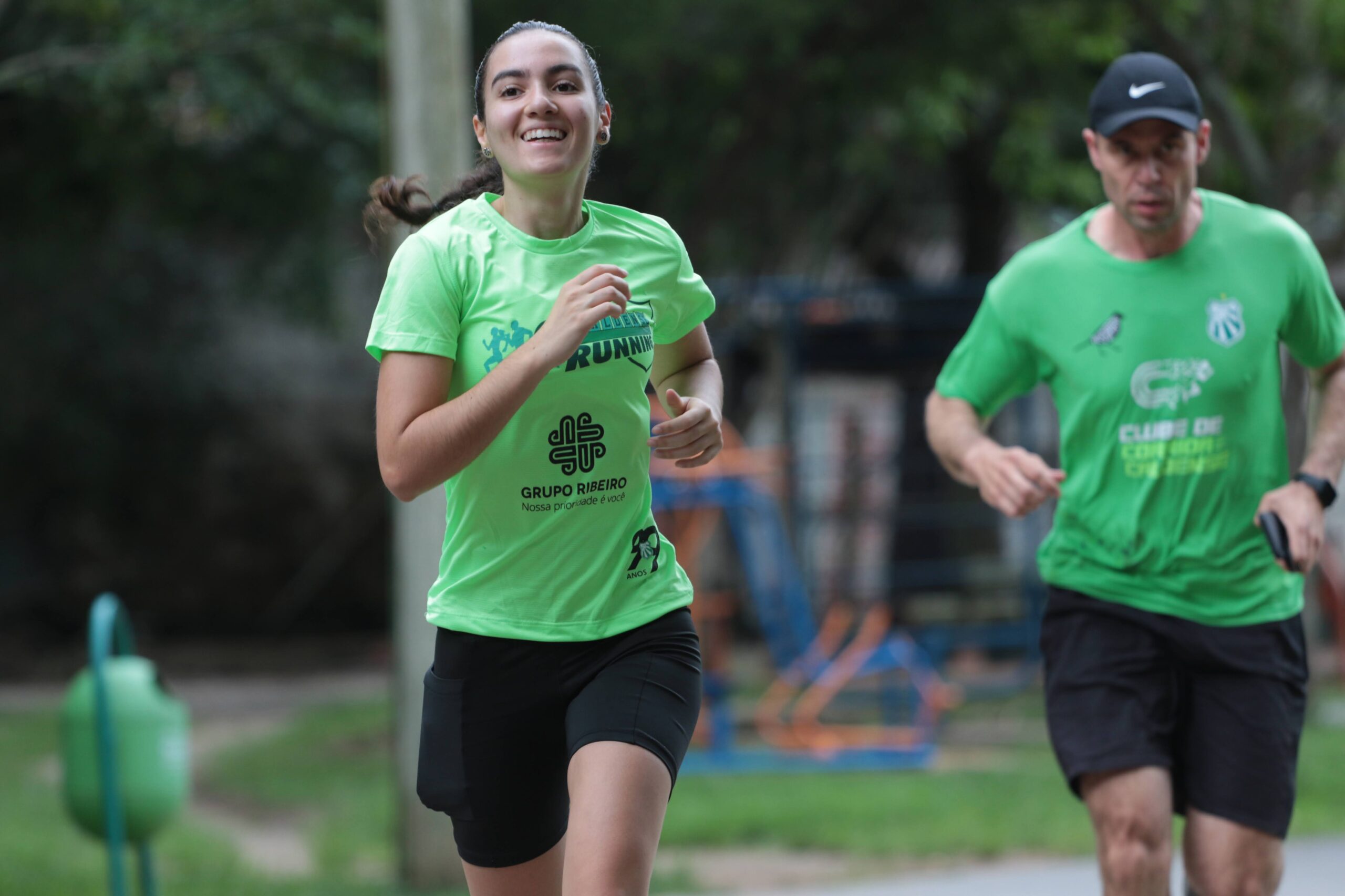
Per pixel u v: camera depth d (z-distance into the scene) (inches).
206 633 3132.4
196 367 3073.3
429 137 1026.7
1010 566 2012.8
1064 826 1176.8
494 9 1888.5
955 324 1978.3
